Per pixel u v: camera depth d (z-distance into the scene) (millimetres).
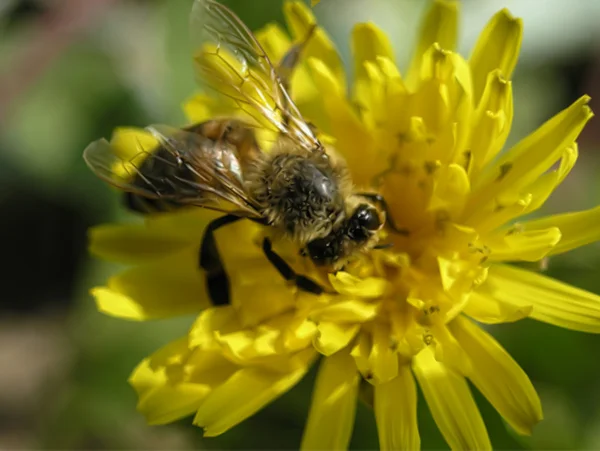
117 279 66
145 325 78
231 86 65
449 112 63
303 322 62
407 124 64
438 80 63
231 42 65
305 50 68
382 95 64
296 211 62
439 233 63
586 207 82
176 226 68
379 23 82
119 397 78
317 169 63
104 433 83
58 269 97
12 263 97
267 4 80
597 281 71
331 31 82
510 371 60
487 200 62
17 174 92
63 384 83
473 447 59
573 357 72
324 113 68
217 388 62
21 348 95
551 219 61
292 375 62
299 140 64
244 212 64
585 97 60
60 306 96
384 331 62
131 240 68
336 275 62
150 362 63
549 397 73
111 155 64
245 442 73
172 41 81
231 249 66
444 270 61
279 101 65
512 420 59
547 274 71
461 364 60
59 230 96
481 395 67
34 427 91
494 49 64
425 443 69
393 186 65
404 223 65
